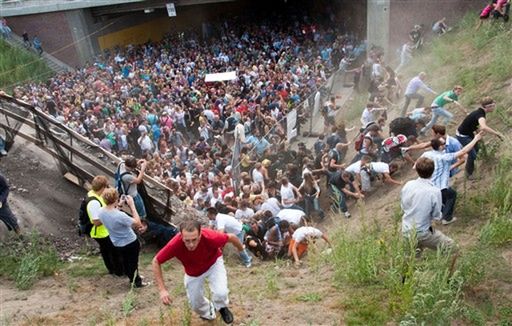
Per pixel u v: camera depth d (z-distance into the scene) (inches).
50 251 330.6
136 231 351.3
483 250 262.4
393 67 843.4
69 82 986.7
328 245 336.8
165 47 1225.4
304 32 1170.0
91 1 1185.4
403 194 248.2
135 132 715.4
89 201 293.0
